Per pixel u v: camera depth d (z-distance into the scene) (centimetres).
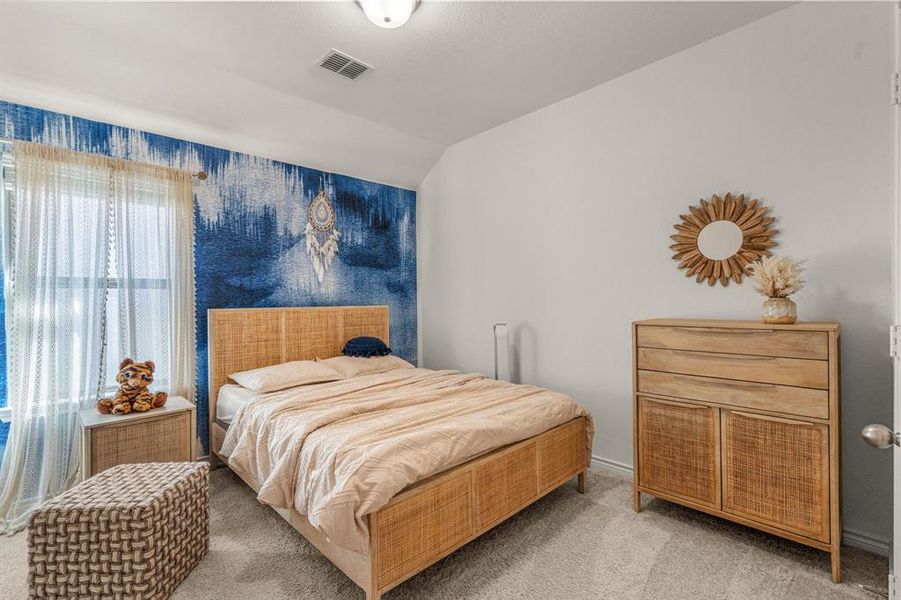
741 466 208
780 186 232
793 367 192
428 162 433
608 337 304
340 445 182
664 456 234
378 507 157
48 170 255
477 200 396
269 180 360
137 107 280
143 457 252
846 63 213
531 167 350
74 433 262
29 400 247
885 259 204
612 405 303
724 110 251
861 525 209
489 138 382
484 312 392
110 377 278
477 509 199
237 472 263
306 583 185
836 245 216
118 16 222
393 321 449
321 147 367
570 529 227
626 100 292
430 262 452
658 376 236
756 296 240
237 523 233
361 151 388
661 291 278
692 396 223
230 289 337
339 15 225
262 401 262
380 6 204
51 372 253
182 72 270
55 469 254
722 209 250
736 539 216
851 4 212
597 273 310
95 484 186
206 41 246
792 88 229
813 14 222
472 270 402
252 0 211
